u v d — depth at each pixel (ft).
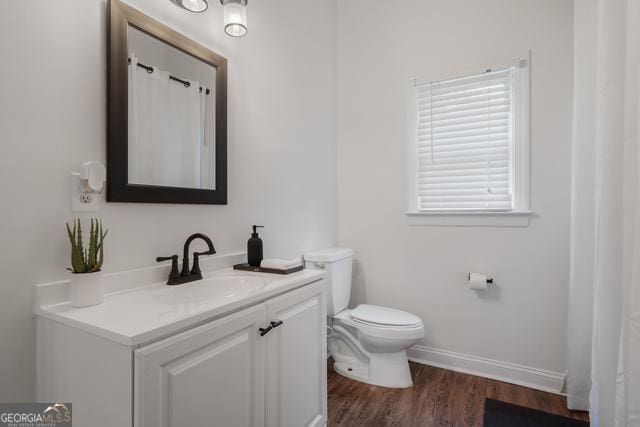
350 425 5.43
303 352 4.47
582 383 5.72
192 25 4.59
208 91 4.79
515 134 6.82
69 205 3.30
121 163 3.66
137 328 2.53
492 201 7.08
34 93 3.04
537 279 6.61
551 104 6.44
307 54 7.30
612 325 3.72
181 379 2.76
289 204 6.69
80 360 2.74
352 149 8.52
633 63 3.12
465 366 7.22
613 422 3.69
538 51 6.56
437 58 7.53
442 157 7.58
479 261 7.12
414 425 5.42
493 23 6.95
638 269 2.87
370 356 6.80
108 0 3.59
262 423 3.70
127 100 3.72
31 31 3.02
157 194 4.05
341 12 8.63
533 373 6.61
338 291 7.18
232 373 3.29
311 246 7.43
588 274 5.64
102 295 3.26
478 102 7.20
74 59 3.33
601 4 3.89
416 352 7.75
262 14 5.91
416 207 7.89
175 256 4.10
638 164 2.96
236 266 4.98
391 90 8.06
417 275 7.75
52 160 3.17
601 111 3.88
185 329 2.81
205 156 4.74
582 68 5.54
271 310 3.82
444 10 7.45
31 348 3.06
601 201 3.85
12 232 2.93
